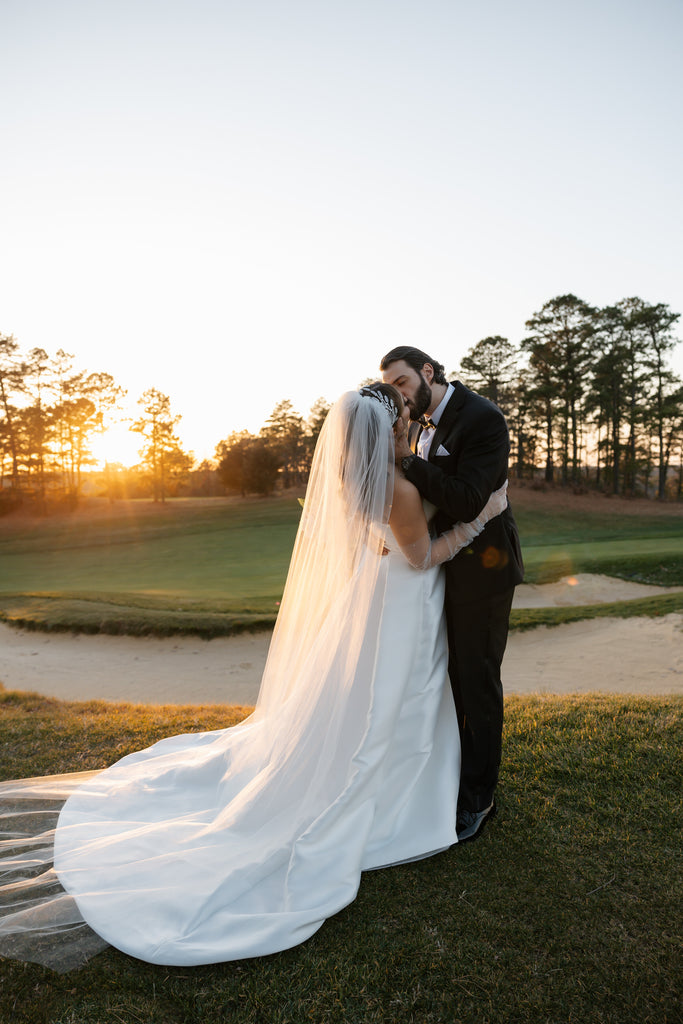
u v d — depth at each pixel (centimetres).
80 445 6919
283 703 280
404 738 259
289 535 3731
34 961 203
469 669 268
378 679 248
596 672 947
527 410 6016
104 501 6781
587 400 5678
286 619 288
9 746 386
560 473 6700
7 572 2736
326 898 221
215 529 4222
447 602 272
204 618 1238
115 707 512
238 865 232
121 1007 184
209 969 200
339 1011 181
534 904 223
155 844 254
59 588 2086
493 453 259
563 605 1468
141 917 217
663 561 1711
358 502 248
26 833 280
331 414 256
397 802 258
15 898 234
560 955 200
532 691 877
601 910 219
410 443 318
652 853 248
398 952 203
